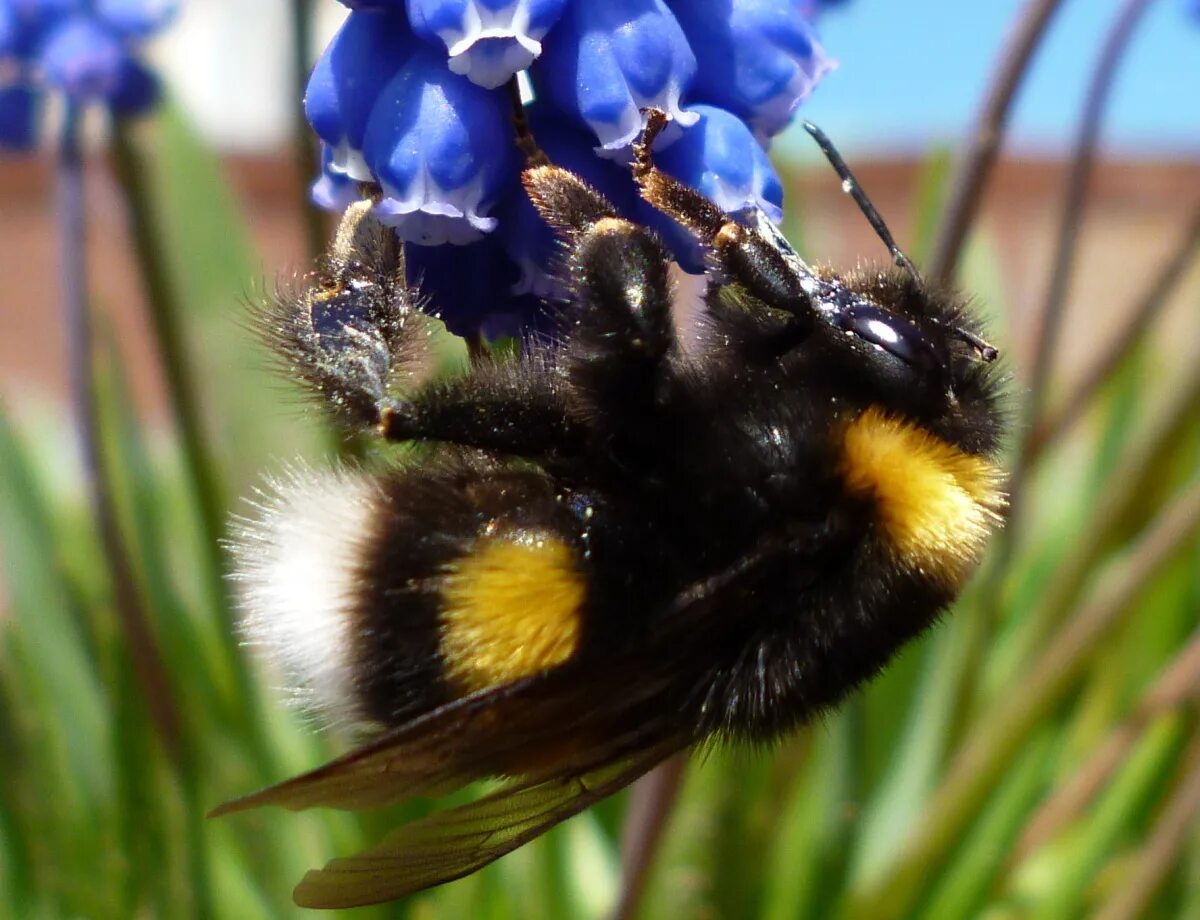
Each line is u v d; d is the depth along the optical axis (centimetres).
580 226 12
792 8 12
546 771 12
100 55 15
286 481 12
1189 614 18
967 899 16
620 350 12
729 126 12
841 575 12
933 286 13
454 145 12
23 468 16
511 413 12
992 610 16
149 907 15
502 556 12
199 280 17
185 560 18
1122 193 37
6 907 15
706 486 12
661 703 12
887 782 16
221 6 46
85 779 16
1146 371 19
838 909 16
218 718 16
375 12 12
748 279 12
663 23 12
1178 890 16
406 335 12
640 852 14
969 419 12
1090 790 16
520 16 12
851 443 12
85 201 16
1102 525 16
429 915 15
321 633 12
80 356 15
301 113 15
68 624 16
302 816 16
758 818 16
